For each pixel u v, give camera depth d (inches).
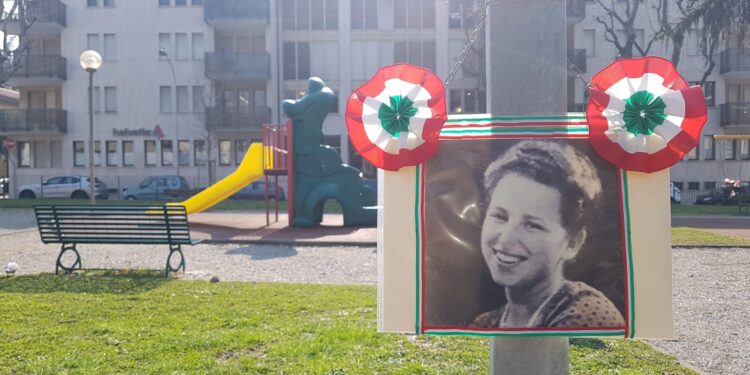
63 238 387.9
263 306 275.6
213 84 1654.8
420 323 125.4
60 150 1675.7
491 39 131.1
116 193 1644.9
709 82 1625.2
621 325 122.9
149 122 1665.8
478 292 124.7
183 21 1673.2
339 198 717.3
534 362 129.1
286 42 1724.9
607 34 1610.5
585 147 125.8
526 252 124.4
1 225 751.7
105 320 243.3
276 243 569.9
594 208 124.7
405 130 125.3
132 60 1668.3
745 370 202.1
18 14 1492.4
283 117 1701.5
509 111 130.3
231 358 195.9
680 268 439.2
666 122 121.8
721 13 766.5
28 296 292.4
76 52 1669.5
